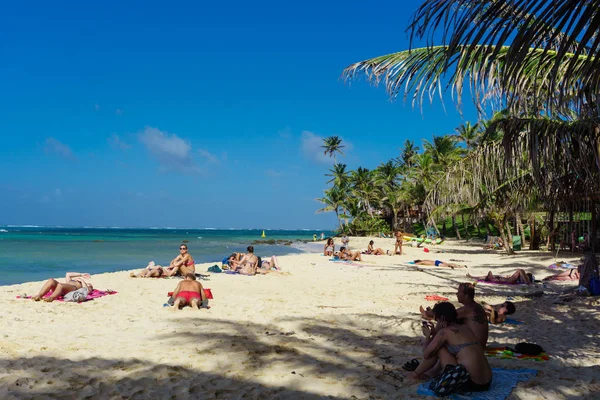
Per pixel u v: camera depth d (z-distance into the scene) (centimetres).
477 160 1034
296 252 3931
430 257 2594
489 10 361
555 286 1338
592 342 654
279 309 925
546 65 642
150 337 674
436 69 655
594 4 338
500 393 432
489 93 638
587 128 679
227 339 666
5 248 3644
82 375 493
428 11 385
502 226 2620
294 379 488
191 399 430
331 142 8619
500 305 814
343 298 1095
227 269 1723
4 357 551
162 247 4253
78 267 2116
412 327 763
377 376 497
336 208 7344
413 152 7306
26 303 934
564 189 850
